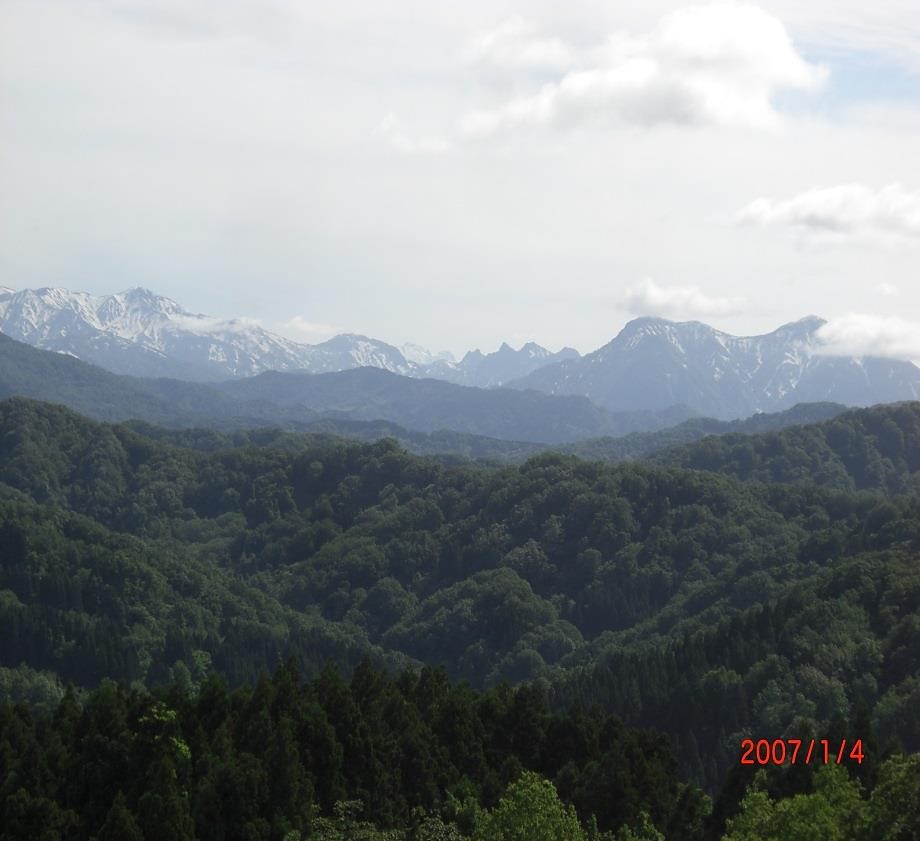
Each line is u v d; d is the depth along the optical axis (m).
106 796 91.56
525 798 81.06
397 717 108.88
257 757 95.31
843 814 74.19
